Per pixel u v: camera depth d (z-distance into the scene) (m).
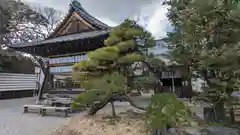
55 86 10.62
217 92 3.64
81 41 8.51
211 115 3.98
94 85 4.52
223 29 3.44
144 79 5.13
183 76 4.85
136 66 5.57
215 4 3.35
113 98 5.07
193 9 3.59
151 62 5.38
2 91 14.38
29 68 17.66
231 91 3.63
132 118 4.81
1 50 14.62
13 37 16.64
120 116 5.11
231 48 3.24
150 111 3.81
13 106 10.05
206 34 3.57
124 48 4.83
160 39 7.50
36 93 18.03
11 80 15.37
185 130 3.40
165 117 3.53
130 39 5.07
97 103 5.33
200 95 4.16
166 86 10.61
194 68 4.21
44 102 10.17
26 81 16.98
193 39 3.72
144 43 5.54
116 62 4.65
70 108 7.10
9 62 15.62
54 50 10.05
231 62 3.23
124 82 4.64
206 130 3.39
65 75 10.32
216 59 3.27
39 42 9.63
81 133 4.12
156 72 5.60
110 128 4.07
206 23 3.56
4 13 14.97
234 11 3.30
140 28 5.51
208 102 3.99
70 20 11.11
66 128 4.73
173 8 4.66
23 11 16.94
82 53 9.42
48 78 10.48
